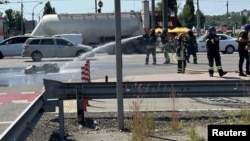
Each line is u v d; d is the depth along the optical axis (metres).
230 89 16.92
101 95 17.00
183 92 16.89
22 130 11.31
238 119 17.03
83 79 27.12
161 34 49.50
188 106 20.28
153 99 21.95
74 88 16.98
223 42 70.81
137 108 15.75
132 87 16.86
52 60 62.50
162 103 20.92
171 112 18.52
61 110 15.06
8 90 29.33
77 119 17.34
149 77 33.34
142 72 39.88
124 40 73.62
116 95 16.98
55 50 64.00
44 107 15.20
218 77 31.11
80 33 82.44
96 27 82.06
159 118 17.48
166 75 34.72
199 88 16.89
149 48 48.62
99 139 14.82
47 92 15.68
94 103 22.28
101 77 36.62
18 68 50.00
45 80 15.79
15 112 20.36
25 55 63.50
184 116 17.83
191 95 16.91
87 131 16.02
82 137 15.15
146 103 20.83
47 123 17.27
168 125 16.33
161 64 48.72
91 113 19.08
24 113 11.49
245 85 16.92
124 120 17.19
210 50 31.09
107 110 20.16
